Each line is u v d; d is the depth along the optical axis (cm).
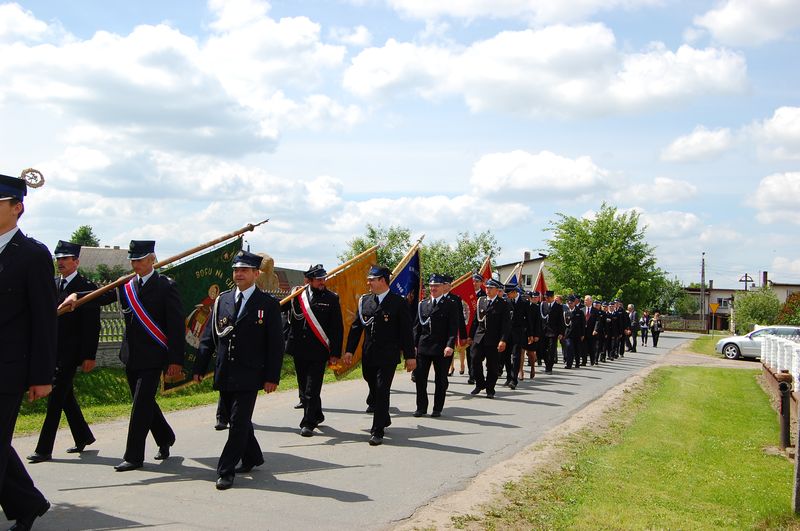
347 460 752
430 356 1053
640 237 4434
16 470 478
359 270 1327
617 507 611
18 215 469
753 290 5650
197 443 811
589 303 2166
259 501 588
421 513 576
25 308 466
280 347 672
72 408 740
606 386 1553
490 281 1297
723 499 688
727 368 2278
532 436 928
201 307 1163
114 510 551
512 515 582
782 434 955
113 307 1544
